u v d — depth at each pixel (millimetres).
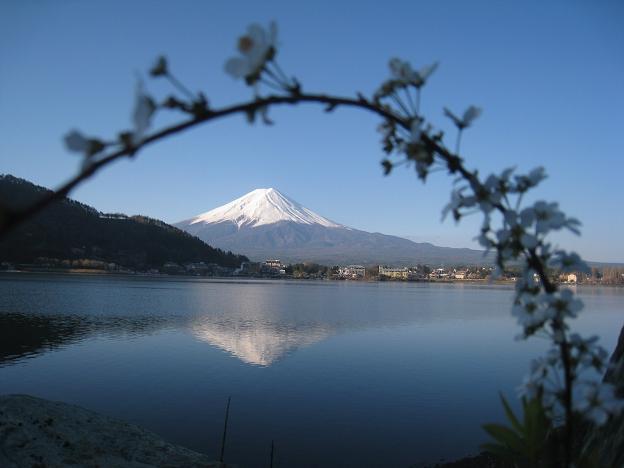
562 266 1938
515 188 1897
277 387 25312
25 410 11242
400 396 23719
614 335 43938
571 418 1969
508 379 27375
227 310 69625
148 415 20172
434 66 1811
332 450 16578
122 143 1205
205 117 1369
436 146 1881
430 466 15133
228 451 16344
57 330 44562
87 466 9406
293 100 1533
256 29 1428
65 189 1151
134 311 63156
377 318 61969
